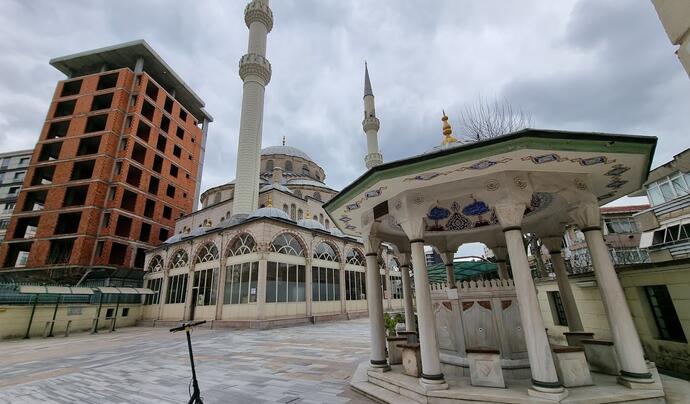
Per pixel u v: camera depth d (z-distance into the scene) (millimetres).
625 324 5117
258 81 29359
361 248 30109
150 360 10836
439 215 8242
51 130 37906
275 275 20938
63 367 10320
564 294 7988
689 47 2154
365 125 34000
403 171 5516
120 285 30375
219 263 22844
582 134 4773
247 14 31219
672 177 14727
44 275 29562
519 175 5555
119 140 35938
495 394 4828
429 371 5348
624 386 4953
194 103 50500
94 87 38719
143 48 40156
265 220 21047
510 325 6238
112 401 6461
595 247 5648
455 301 6820
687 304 6289
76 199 35656
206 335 17547
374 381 6551
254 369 8758
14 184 53125
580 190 5922
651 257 15586
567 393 4586
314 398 6090
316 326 20234
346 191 6805
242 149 27547
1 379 8891
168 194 42031
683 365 6340
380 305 7293
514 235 5258
